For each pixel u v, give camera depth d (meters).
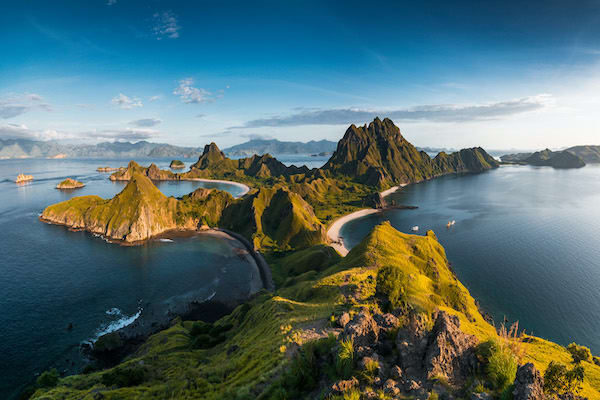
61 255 171.75
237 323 87.88
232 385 38.75
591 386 58.06
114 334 93.69
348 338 27.77
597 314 114.50
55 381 66.38
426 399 21.08
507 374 22.56
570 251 179.38
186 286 137.12
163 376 54.62
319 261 158.00
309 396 24.83
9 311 110.12
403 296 58.06
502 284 139.50
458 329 28.45
